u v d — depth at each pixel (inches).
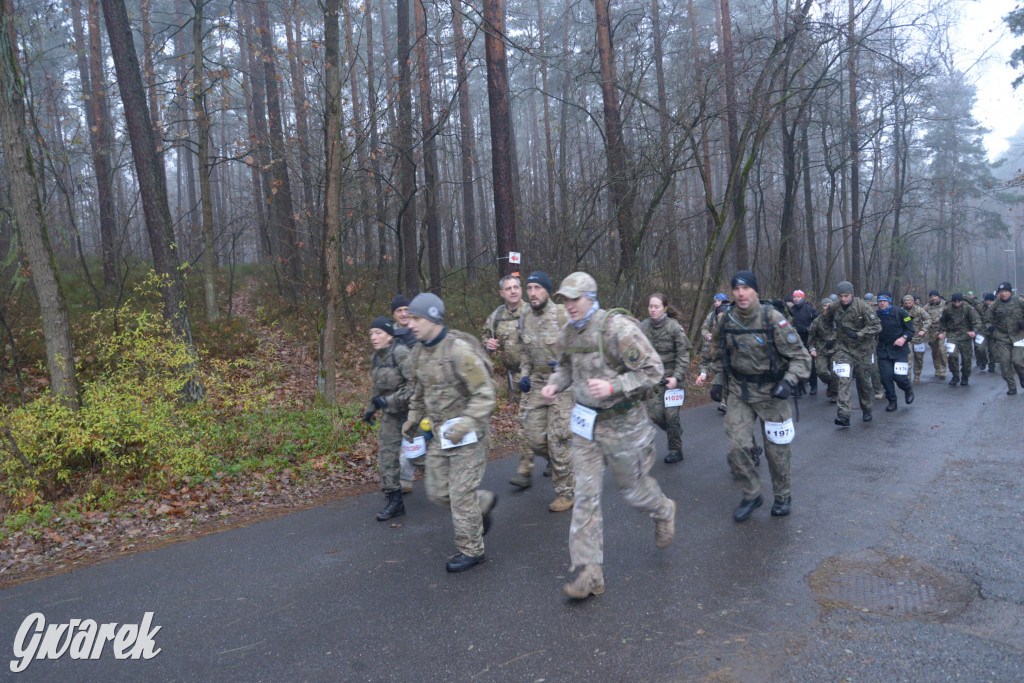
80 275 681.0
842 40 571.5
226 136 1322.6
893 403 383.6
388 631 137.6
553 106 1125.1
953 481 231.0
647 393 152.3
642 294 583.5
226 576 170.4
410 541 191.6
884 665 117.5
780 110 577.9
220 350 527.2
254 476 263.6
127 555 189.2
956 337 489.4
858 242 1104.8
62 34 768.9
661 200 599.2
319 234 574.6
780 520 197.6
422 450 208.1
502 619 140.8
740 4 860.6
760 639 128.3
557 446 213.5
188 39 1030.4
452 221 879.1
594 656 124.3
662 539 163.3
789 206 833.5
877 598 144.5
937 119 1003.9
